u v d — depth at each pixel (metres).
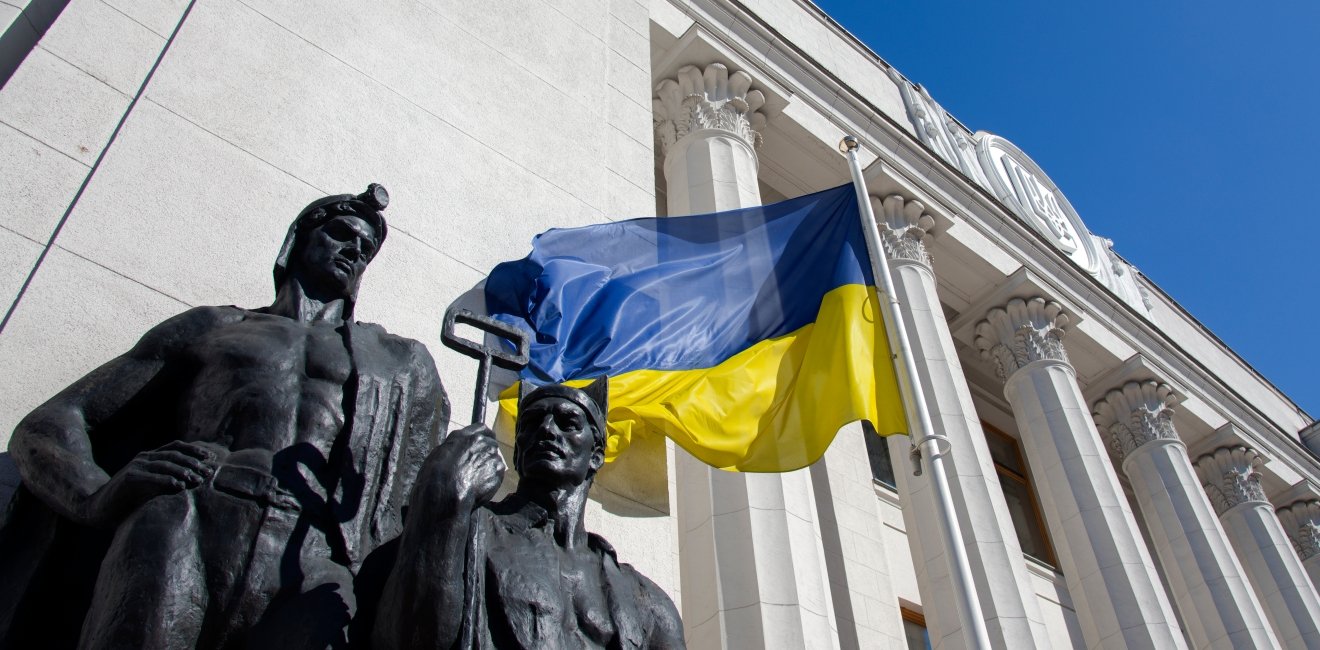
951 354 16.77
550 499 4.36
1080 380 22.98
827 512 13.93
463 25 9.52
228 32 7.34
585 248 8.66
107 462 3.90
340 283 4.63
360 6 8.62
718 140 15.59
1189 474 21.31
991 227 21.17
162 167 6.07
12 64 6.05
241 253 6.01
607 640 4.12
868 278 9.88
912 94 24.70
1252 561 23.12
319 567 3.54
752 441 8.48
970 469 14.91
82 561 3.62
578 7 11.40
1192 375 24.59
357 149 7.40
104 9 6.70
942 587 13.79
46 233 5.25
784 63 18.53
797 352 9.38
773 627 9.09
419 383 4.49
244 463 3.61
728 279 9.65
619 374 8.17
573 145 9.41
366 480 3.92
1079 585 16.56
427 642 3.17
